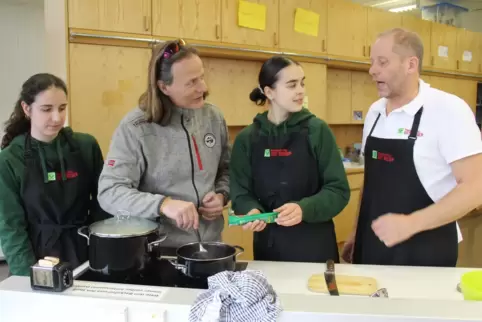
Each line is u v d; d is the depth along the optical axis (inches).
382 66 63.7
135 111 61.9
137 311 40.3
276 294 40.2
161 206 54.6
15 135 69.6
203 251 49.9
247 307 37.4
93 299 41.0
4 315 43.7
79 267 52.0
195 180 63.2
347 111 190.4
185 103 60.6
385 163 66.7
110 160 59.6
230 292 37.5
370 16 176.9
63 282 42.7
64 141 70.7
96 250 47.7
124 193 56.9
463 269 57.5
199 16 125.3
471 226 211.6
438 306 38.7
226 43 132.4
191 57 58.7
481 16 265.9
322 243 67.4
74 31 105.2
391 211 66.2
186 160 62.1
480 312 37.4
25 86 66.3
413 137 63.6
